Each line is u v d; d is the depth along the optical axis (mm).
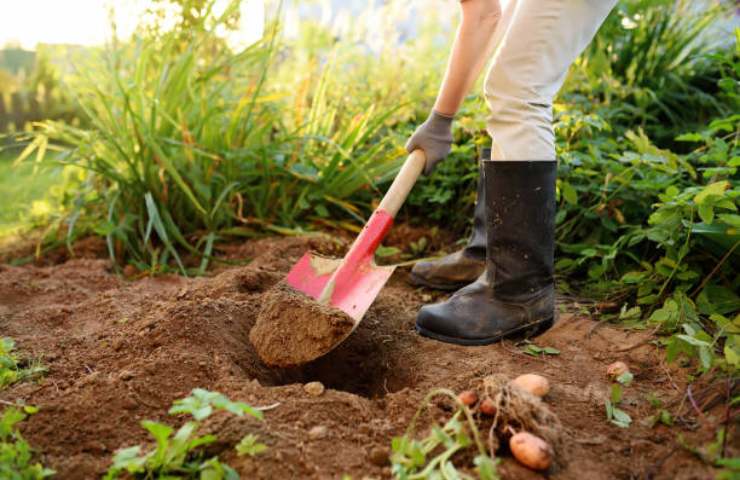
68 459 1385
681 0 3643
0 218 3484
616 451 1447
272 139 3410
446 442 1295
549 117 1874
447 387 1665
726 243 2033
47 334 2051
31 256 2926
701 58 3623
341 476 1333
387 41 3855
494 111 1852
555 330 2043
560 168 2654
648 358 1835
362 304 1871
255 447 1338
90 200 3094
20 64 5676
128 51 3105
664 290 2160
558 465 1374
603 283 2320
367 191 3291
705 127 3209
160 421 1525
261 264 2551
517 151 1834
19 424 1480
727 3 3562
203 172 2979
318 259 2086
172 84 2980
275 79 3758
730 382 1582
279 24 3166
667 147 3279
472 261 2424
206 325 1871
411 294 2465
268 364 1801
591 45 3436
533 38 1754
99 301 2271
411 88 3648
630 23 3508
